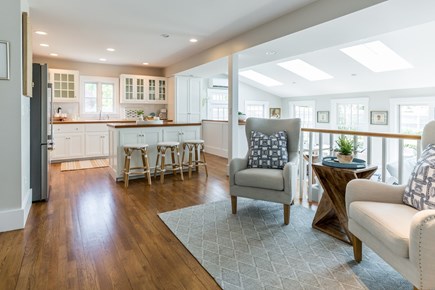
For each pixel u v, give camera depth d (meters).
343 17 3.13
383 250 1.62
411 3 2.74
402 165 2.57
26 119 3.05
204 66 6.11
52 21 4.08
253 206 3.29
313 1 3.41
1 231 2.57
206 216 2.97
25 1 3.26
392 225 1.55
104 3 3.47
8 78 2.60
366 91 8.00
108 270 1.96
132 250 2.25
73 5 3.52
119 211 3.13
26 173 3.05
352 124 8.52
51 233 2.55
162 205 3.34
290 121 3.33
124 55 6.28
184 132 5.06
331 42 4.18
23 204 2.74
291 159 3.14
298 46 4.38
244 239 2.44
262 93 10.21
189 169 4.81
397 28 3.52
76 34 4.70
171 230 2.62
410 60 5.70
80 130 6.34
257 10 3.69
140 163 4.65
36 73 3.37
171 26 4.30
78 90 6.68
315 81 8.09
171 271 1.96
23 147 2.78
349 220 2.05
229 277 1.88
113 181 4.49
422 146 2.03
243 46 4.67
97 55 6.27
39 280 1.83
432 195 1.65
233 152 4.98
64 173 5.06
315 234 2.54
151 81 7.55
